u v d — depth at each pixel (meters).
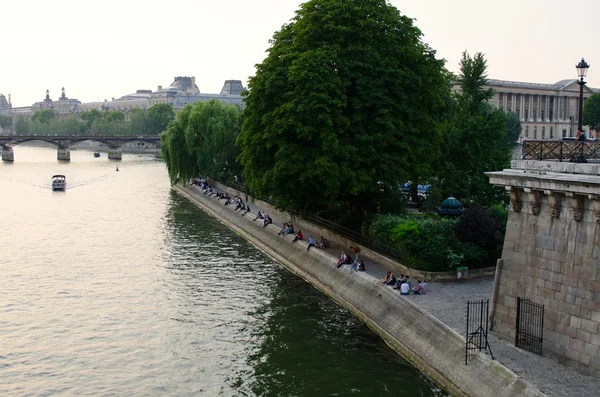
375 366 35.16
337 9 53.75
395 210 58.62
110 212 92.50
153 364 36.31
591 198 27.66
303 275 54.69
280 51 56.31
